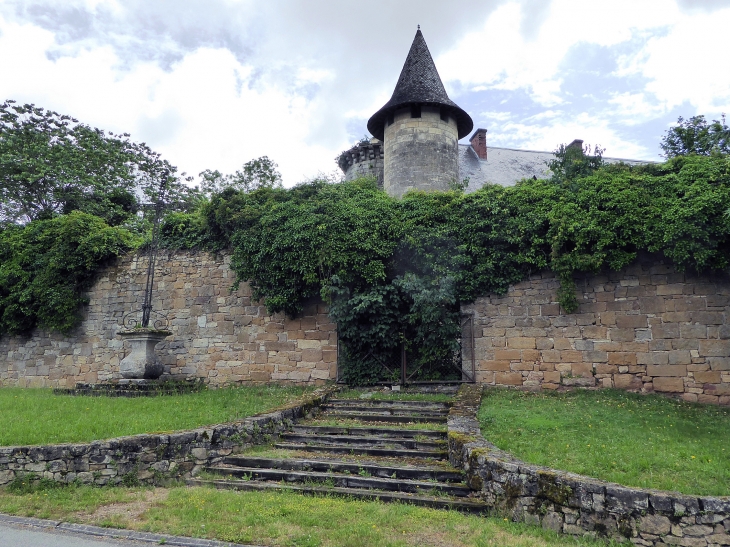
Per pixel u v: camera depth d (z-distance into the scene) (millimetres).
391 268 12938
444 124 19953
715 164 10812
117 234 16453
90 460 6812
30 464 6668
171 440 7312
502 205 12328
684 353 10844
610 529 5234
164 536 5172
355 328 12609
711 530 4930
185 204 23234
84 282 16281
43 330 16641
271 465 7535
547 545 5090
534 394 11227
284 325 13875
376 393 11852
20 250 17031
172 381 13500
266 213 14078
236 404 10750
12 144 22125
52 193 22906
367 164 27516
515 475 5977
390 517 5688
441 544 5062
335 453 8125
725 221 10109
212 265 14938
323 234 13039
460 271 12352
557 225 11539
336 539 5125
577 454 7113
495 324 12250
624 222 11031
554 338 11797
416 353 12570
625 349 11289
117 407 10148
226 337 14383
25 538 5090
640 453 7129
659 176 11422
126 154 24953
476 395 10695
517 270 12203
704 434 8398
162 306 15180
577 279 11812
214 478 7199
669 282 11141
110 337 15711
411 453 7879
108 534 5215
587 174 12742
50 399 11391
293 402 10352
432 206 12961
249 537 5145
